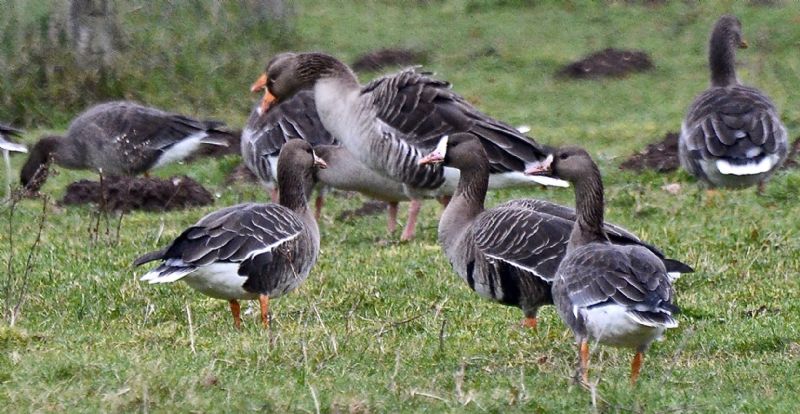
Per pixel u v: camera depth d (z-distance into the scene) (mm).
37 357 9703
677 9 29469
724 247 14352
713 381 9617
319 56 16766
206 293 11352
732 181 17359
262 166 18391
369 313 12203
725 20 19359
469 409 8594
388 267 14000
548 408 8641
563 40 28266
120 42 25203
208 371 9227
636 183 19328
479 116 16312
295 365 9711
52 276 13156
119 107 20172
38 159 20000
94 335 10844
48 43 24625
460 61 27344
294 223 11648
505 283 11461
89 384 8961
